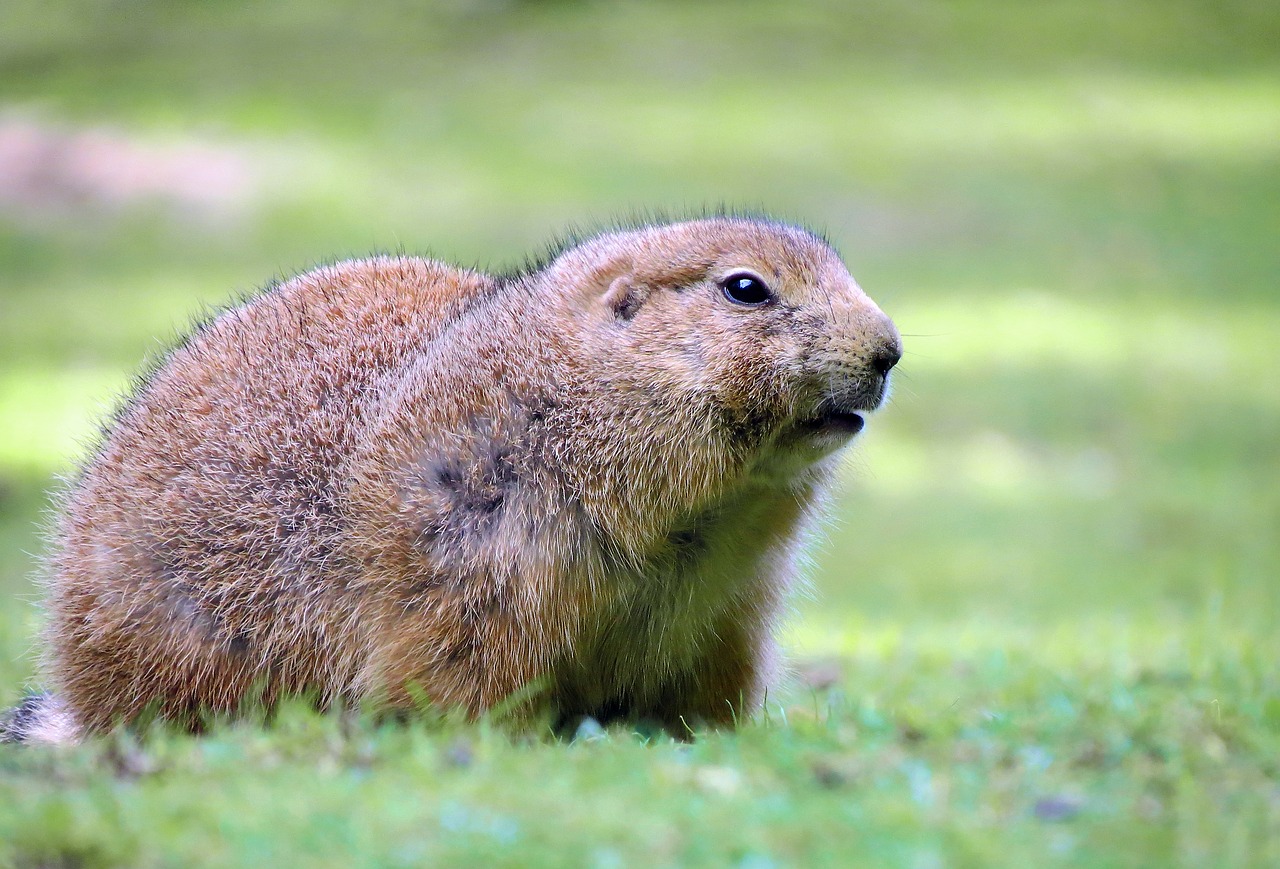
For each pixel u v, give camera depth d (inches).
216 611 419.5
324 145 1909.4
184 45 2322.8
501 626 401.4
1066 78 2218.3
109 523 430.9
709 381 414.3
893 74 2237.9
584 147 1908.2
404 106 2060.8
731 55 2313.0
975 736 378.3
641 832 297.7
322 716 400.8
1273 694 447.8
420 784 327.9
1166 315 1459.2
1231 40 2375.7
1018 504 1076.5
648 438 411.2
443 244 1579.7
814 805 315.0
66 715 449.1
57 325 1412.4
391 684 402.6
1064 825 310.5
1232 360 1350.9
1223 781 341.4
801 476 433.1
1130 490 1095.6
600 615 415.2
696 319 418.9
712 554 429.4
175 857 288.7
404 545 400.8
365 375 431.5
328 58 2247.8
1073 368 1332.4
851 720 406.6
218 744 359.3
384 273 468.1
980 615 813.2
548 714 409.7
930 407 1253.7
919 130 1991.9
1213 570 916.6
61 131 1908.2
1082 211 1729.8
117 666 427.5
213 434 429.7
